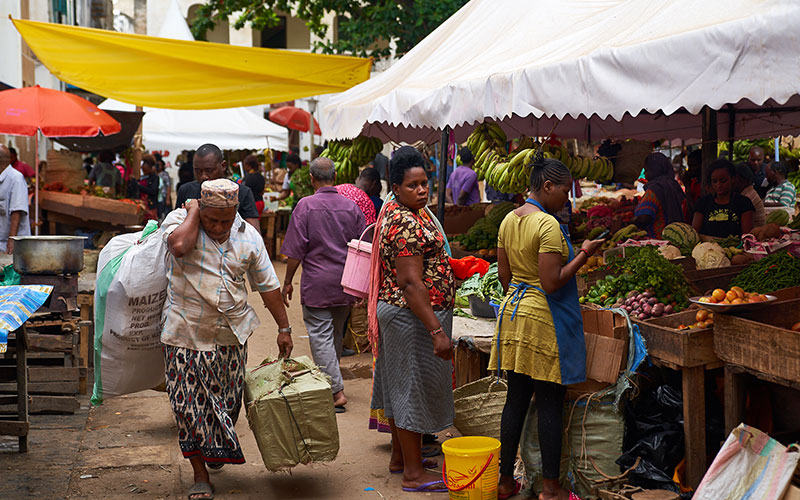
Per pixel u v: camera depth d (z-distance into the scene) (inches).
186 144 725.9
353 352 313.4
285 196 677.9
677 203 284.0
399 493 177.0
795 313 159.9
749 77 139.9
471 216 378.6
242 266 170.6
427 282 167.5
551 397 163.5
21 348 198.2
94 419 231.3
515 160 247.6
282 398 169.8
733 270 211.2
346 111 336.8
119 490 178.2
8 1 635.5
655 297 187.2
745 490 137.5
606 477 162.9
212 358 168.4
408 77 307.1
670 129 421.1
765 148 550.6
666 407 167.0
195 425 166.7
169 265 168.1
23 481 180.7
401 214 165.2
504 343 164.7
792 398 166.7
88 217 480.1
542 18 269.1
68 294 236.1
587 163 275.9
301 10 737.0
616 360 163.5
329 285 236.8
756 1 152.1
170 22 697.6
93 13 1222.9
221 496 175.0
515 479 177.2
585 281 210.4
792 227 273.6
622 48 169.5
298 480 185.2
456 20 335.3
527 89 203.2
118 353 178.5
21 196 339.3
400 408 171.6
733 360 152.1
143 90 399.5
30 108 408.5
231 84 410.3
